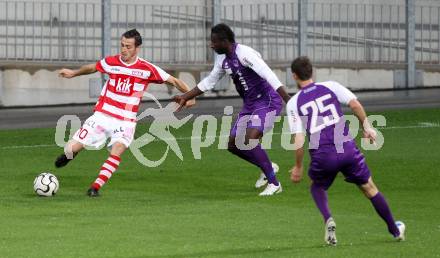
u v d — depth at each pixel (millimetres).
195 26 57094
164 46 56250
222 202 27516
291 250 20703
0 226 23453
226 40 27984
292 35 58562
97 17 54781
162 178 32094
